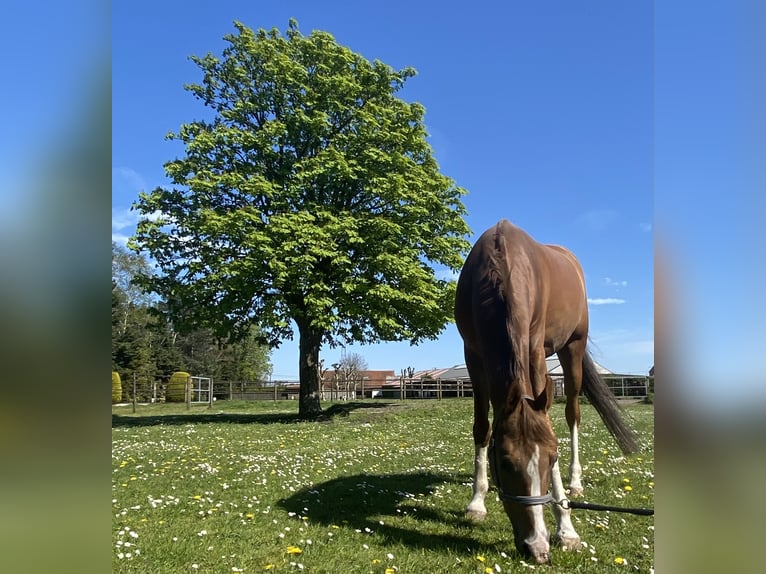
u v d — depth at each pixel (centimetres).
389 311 1725
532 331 445
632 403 2097
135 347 4003
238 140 1739
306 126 1778
